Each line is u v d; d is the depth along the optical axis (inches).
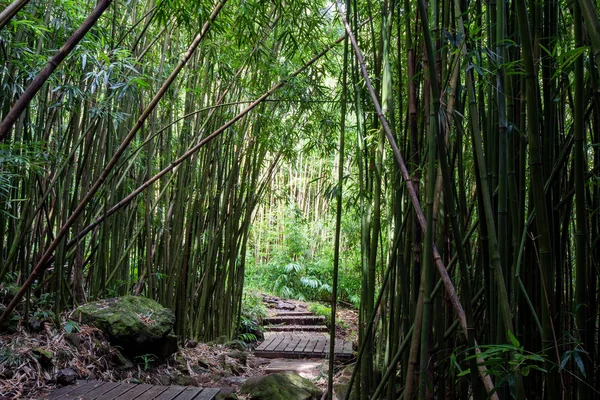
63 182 130.7
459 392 65.8
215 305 183.0
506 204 53.4
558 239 59.2
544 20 58.3
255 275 350.3
